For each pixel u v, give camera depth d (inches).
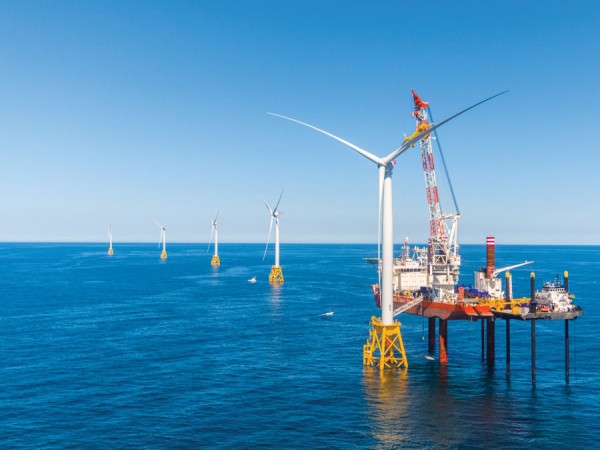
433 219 4687.5
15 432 2564.0
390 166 3656.5
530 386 3361.2
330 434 2566.4
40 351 4281.5
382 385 3373.5
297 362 3969.0
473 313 3617.1
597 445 2448.3
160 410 2883.9
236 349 4402.1
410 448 2411.4
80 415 2797.7
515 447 2427.4
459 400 3075.8
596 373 3668.8
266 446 2426.2
